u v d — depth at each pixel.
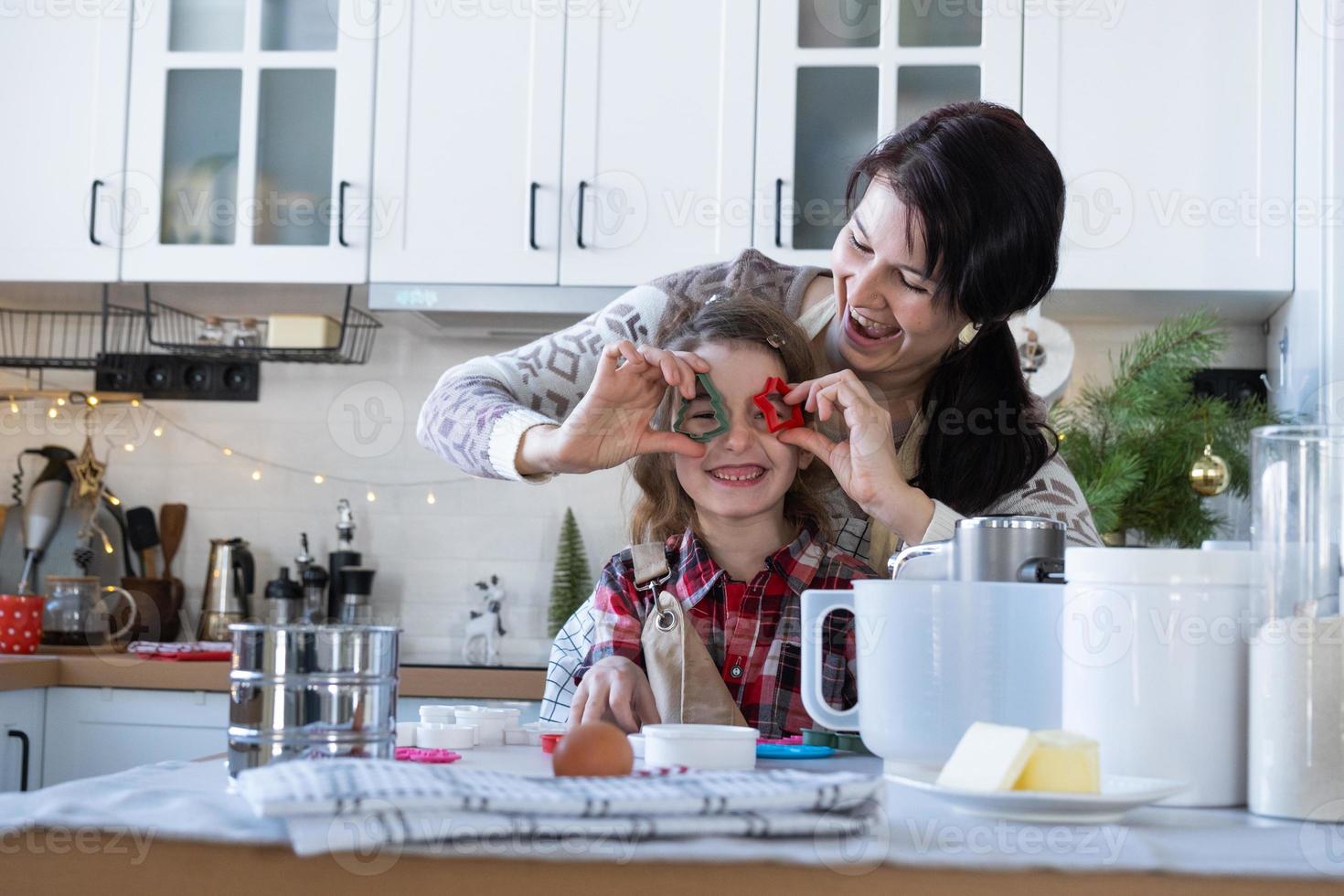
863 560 1.18
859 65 2.48
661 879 0.50
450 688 2.27
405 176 2.55
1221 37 2.41
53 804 0.57
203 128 2.63
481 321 2.71
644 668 1.07
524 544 2.85
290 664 0.65
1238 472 2.23
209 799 0.59
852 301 1.14
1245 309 2.54
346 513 2.84
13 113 2.65
